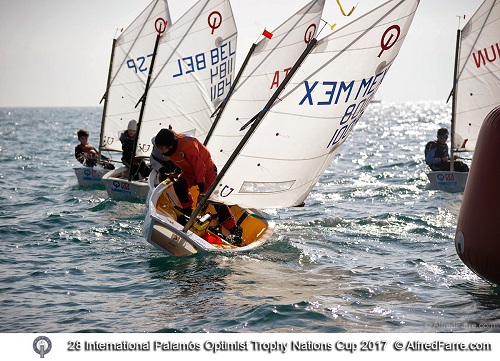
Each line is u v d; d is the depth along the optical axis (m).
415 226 21.59
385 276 16.02
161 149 18.11
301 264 17.11
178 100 29.08
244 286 15.27
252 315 13.38
